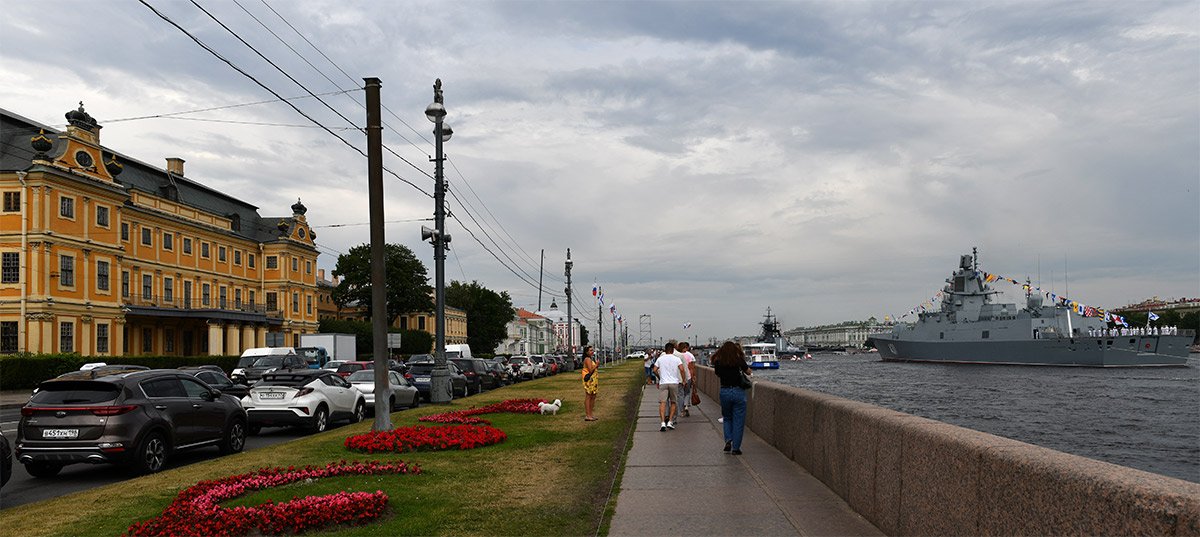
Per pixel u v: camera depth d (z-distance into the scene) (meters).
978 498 5.46
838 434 9.34
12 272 50.66
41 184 51.25
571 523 8.08
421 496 9.44
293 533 7.77
